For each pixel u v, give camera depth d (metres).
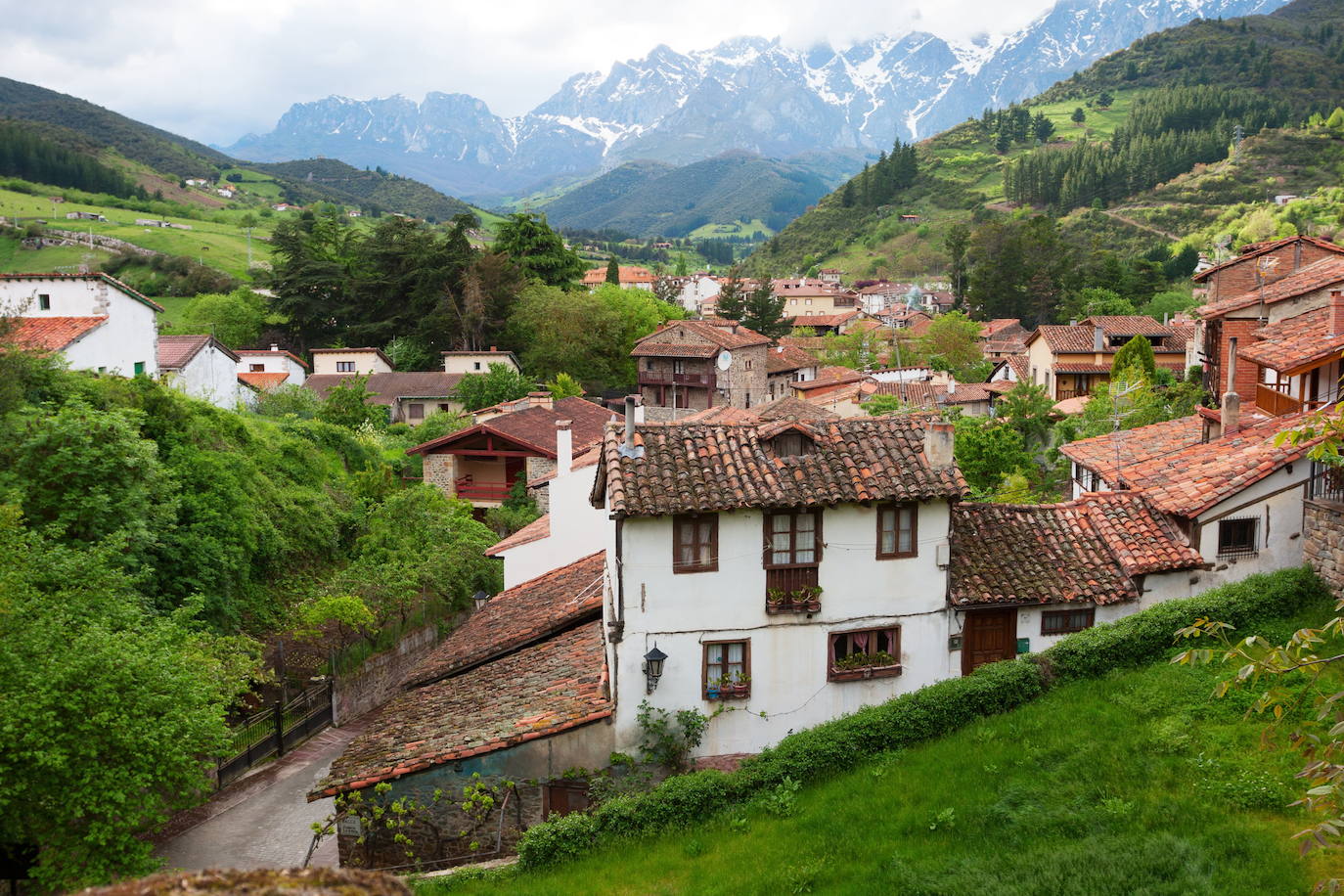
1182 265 145.25
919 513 21.33
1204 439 26.70
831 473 20.95
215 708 19.48
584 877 16.92
